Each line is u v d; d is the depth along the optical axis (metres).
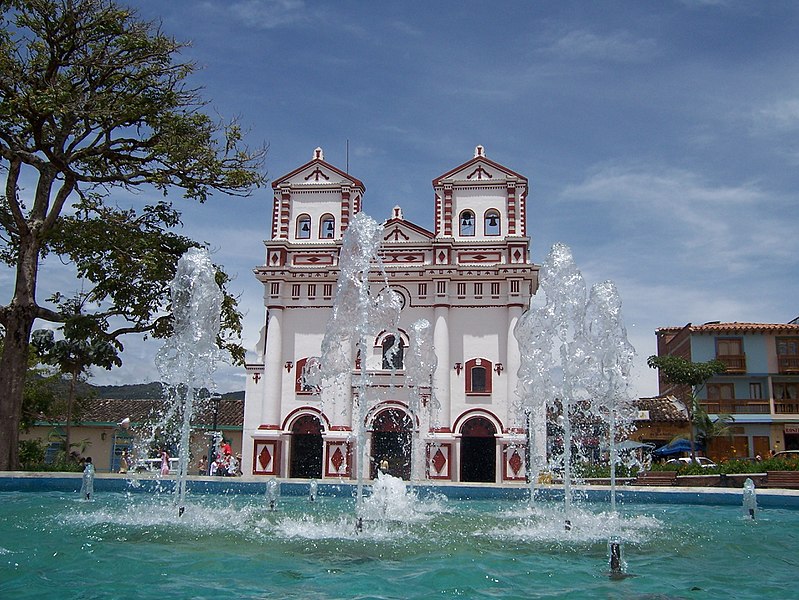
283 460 34.53
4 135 26.33
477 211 36.31
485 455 33.84
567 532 13.88
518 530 14.02
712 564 10.69
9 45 25.52
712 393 47.38
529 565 10.23
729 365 47.16
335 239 36.59
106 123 27.34
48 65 26.52
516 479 32.78
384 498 19.64
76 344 37.34
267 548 11.27
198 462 41.06
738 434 46.28
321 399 34.75
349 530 13.48
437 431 33.59
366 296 17.27
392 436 34.22
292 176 37.59
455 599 8.05
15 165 27.55
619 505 20.08
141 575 9.02
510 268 34.50
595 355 18.50
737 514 17.75
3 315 26.62
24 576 8.84
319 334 35.53
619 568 9.95
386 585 8.70
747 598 8.40
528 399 20.72
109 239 28.23
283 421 34.88
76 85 27.05
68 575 8.95
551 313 19.02
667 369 43.47
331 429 34.44
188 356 18.30
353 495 22.66
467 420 34.00
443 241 35.34
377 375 34.56
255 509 17.22
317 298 35.88
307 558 10.46
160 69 27.62
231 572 9.34
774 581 9.45
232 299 31.09
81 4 25.56
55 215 27.98
